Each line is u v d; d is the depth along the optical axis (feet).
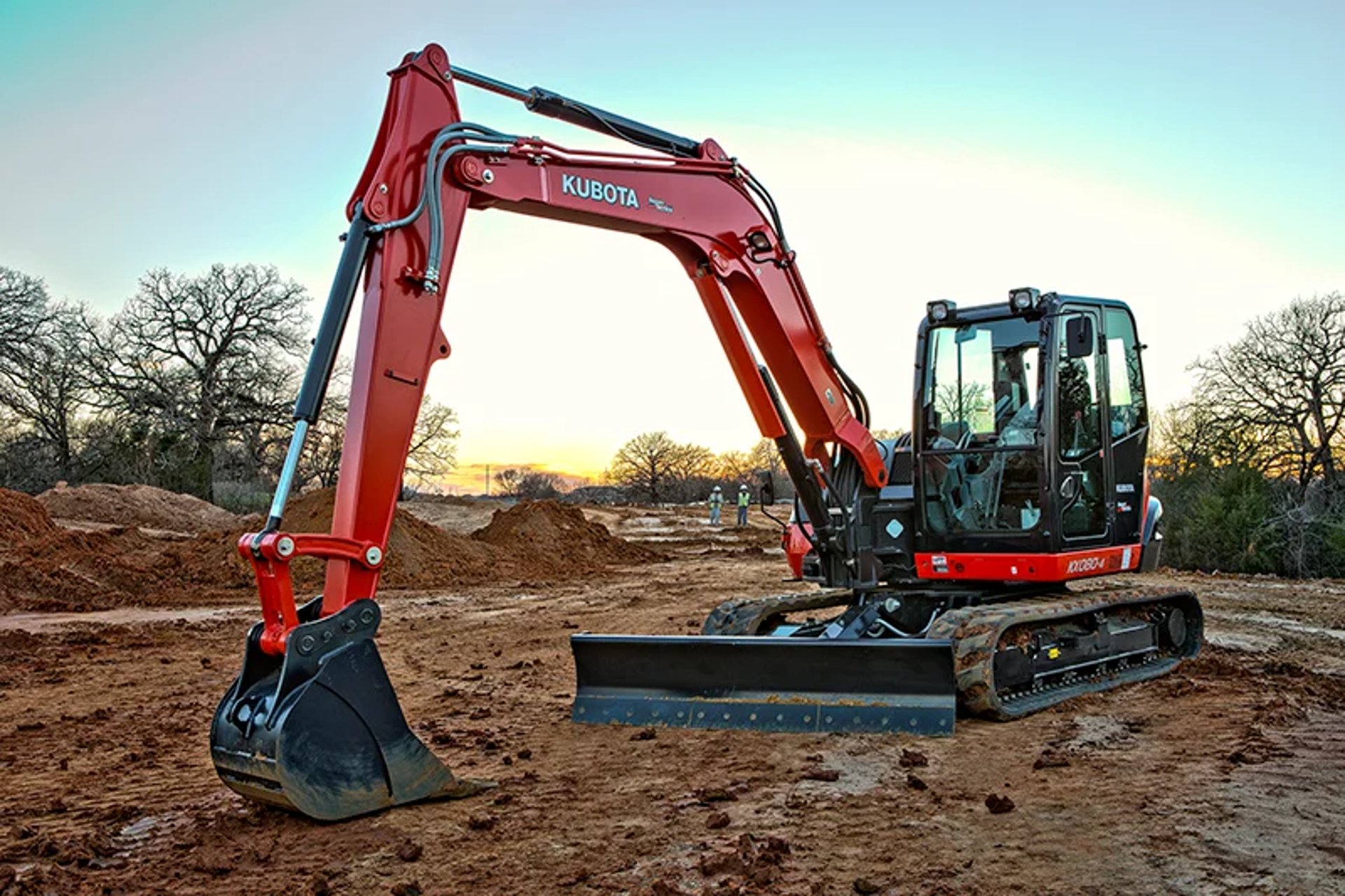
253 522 67.97
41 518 67.97
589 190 21.38
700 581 64.90
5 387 142.82
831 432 25.93
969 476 26.25
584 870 14.55
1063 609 25.05
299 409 17.10
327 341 17.42
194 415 150.20
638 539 108.17
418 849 15.10
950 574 26.40
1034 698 24.41
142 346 149.48
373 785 16.89
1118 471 27.94
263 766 15.87
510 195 20.13
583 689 24.36
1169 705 24.52
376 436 17.72
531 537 79.77
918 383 26.91
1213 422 100.37
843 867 14.47
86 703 29.17
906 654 21.76
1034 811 16.60
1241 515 85.61
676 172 23.08
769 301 24.59
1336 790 17.31
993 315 26.16
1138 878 13.73
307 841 15.88
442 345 18.81
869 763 19.65
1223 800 16.83
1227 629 39.83
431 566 67.21
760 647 22.54
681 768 19.76
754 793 18.10
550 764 20.36
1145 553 30.09
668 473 227.40
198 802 18.61
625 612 48.75
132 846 16.24
